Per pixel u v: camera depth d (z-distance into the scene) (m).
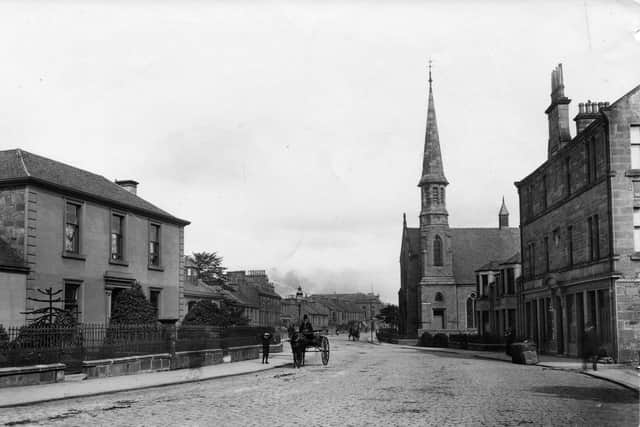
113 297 27.55
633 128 24.50
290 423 10.04
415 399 13.24
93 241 26.09
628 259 23.91
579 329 28.25
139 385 16.12
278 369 23.31
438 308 77.38
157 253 31.78
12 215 22.38
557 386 16.05
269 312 70.31
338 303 156.25
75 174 28.02
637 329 23.58
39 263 22.73
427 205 79.56
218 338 25.58
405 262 86.94
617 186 24.27
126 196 30.44
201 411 11.52
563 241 30.67
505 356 33.38
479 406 12.04
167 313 32.16
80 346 17.84
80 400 13.43
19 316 21.55
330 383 17.22
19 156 24.52
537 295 35.31
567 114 32.69
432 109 81.62
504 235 84.56
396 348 52.53
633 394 14.15
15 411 11.70
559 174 31.56
